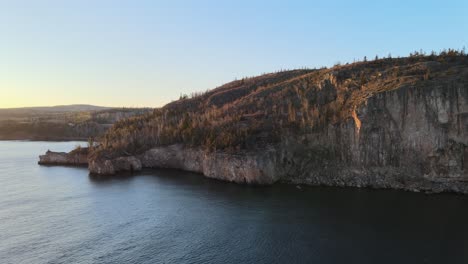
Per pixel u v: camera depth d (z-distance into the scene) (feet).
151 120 639.35
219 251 195.42
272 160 355.56
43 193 334.65
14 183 386.32
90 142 598.75
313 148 363.35
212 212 264.31
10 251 199.52
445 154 294.66
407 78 337.31
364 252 186.91
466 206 254.68
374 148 323.78
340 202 276.62
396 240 200.13
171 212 266.98
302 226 227.61
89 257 191.21
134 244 207.31
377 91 335.26
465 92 287.69
